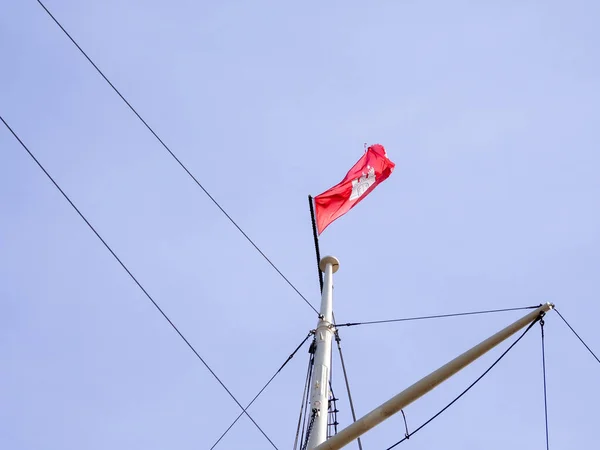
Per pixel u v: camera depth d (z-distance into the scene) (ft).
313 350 52.39
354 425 35.22
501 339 38.34
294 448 48.16
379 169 73.87
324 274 59.21
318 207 70.90
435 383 36.04
